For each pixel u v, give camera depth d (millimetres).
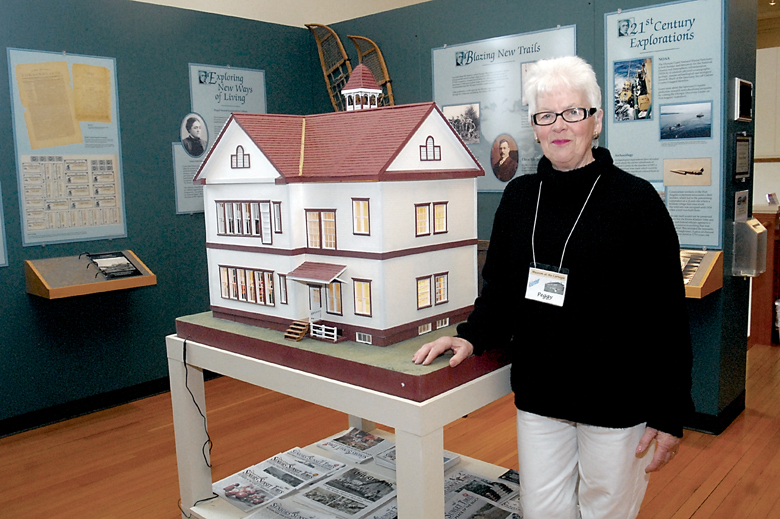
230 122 2301
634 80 3861
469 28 4574
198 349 2475
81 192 4273
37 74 4023
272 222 2244
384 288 2012
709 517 2820
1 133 3908
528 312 1772
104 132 4359
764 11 8516
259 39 5258
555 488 1844
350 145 2148
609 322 1647
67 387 4273
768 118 7195
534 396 1785
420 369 1792
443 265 2244
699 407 3824
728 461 3387
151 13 4547
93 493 3176
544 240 1726
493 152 4570
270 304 2322
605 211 1628
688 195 3756
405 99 5070
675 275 1616
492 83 4496
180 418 2643
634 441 1718
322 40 5492
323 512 2572
